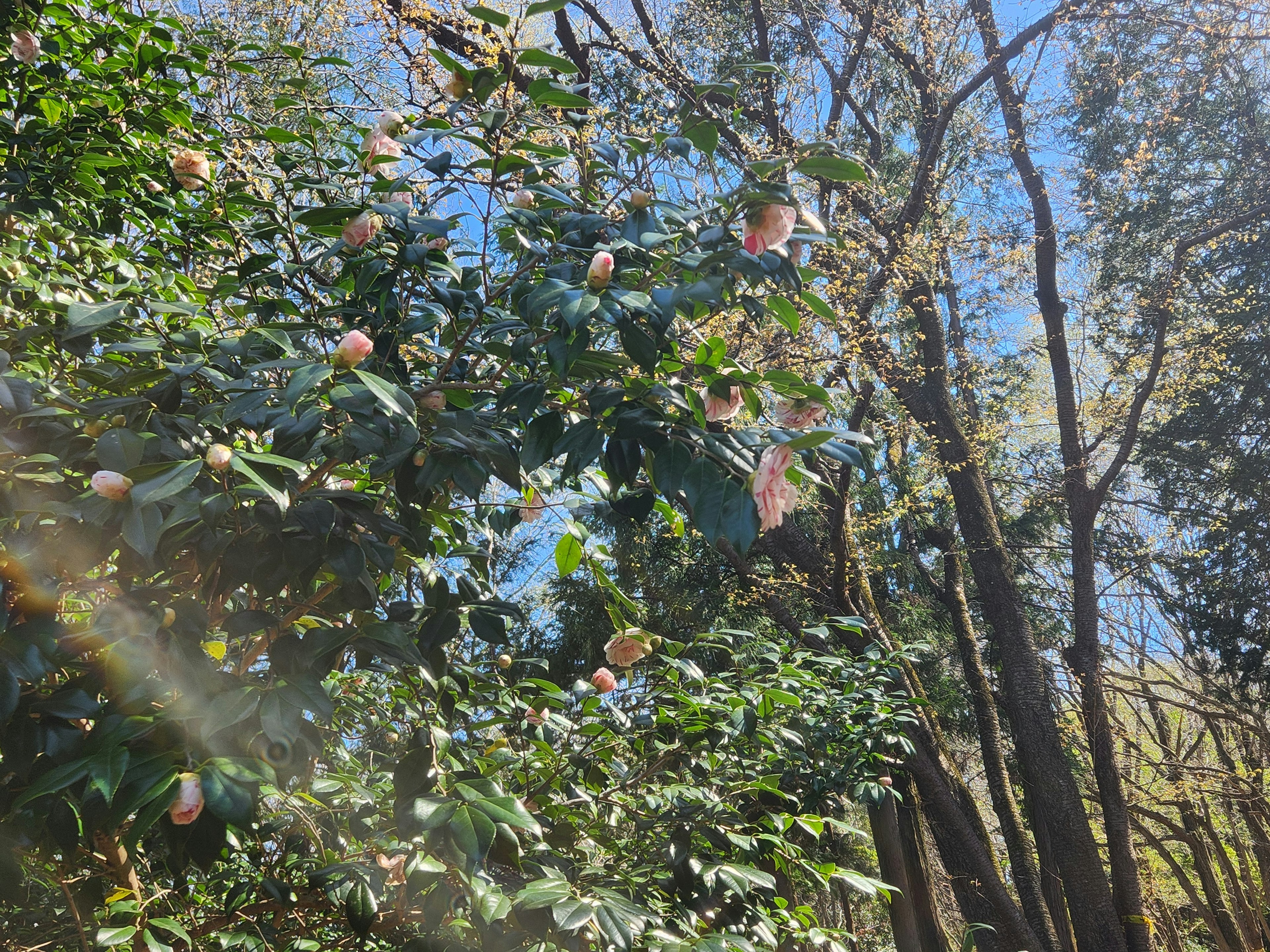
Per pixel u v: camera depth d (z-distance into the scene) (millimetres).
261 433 1516
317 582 1713
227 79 3189
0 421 1351
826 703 3463
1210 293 10289
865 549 8633
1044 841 7773
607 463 1505
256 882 1922
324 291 2010
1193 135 10023
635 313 1517
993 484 11148
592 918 1436
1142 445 10562
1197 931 13117
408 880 1575
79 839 1352
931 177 7641
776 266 1507
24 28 2324
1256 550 9711
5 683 1153
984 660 10664
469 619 1812
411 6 5168
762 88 7535
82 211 2488
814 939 2344
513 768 2379
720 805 2506
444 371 1639
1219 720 11352
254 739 1233
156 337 1628
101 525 1192
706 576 9430
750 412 1594
